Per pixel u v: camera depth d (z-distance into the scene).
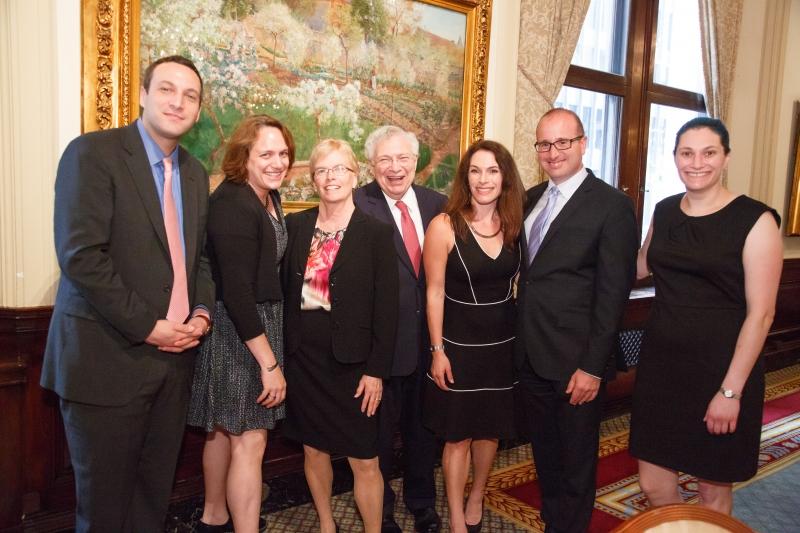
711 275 2.11
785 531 2.88
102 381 1.87
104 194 1.83
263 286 2.14
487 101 3.78
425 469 2.77
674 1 5.09
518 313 2.39
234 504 2.24
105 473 1.90
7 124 2.42
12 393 2.41
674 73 5.19
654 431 2.24
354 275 2.21
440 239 2.35
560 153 2.26
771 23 5.34
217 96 2.83
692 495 3.21
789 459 3.70
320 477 2.40
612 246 2.21
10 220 2.46
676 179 5.34
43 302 2.55
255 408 2.21
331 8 3.10
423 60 3.46
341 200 2.21
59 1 2.47
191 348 2.10
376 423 2.30
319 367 2.24
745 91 5.46
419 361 2.68
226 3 2.80
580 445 2.31
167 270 1.95
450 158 3.65
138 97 2.62
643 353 2.30
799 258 5.96
